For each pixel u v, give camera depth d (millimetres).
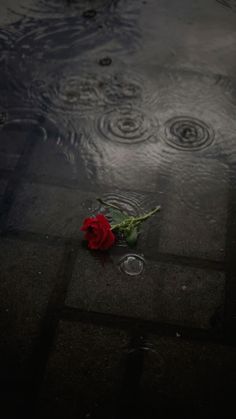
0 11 3918
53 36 3676
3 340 1823
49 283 2027
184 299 1996
